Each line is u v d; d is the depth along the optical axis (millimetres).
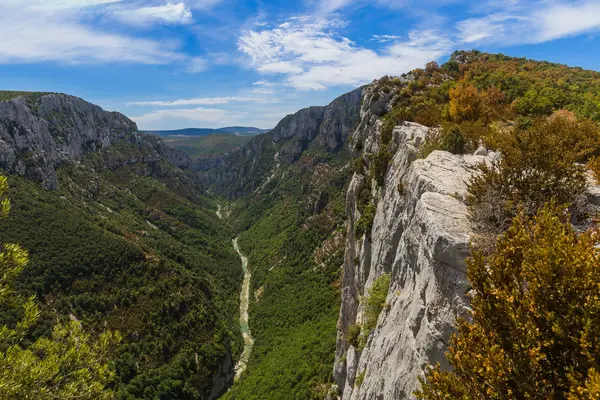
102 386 15125
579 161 12320
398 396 11406
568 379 4902
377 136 41594
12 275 13141
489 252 8781
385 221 24469
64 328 16391
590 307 4863
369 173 36844
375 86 64125
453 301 9336
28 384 12906
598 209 9281
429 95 48062
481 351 5945
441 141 19438
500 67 62938
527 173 9820
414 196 15305
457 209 11406
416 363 10648
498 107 33375
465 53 84625
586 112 28281
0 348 13422
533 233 6695
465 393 5867
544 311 5297
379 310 20719
